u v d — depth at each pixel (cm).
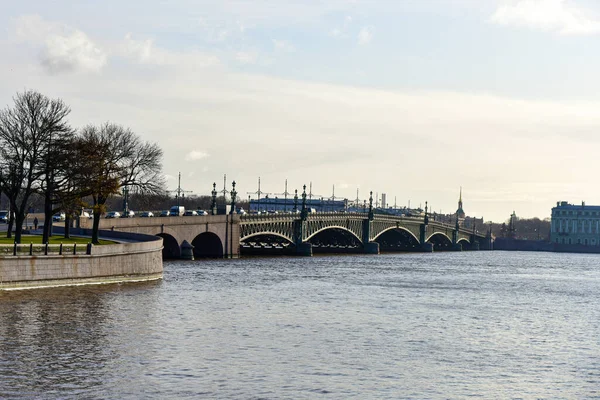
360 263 19738
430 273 16638
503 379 5566
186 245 16588
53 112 10594
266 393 4944
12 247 8456
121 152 13038
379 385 5244
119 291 9356
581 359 6356
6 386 4916
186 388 4997
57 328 6694
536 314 9281
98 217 11575
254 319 7769
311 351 6212
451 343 6838
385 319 8175
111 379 5141
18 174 10212
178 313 7894
